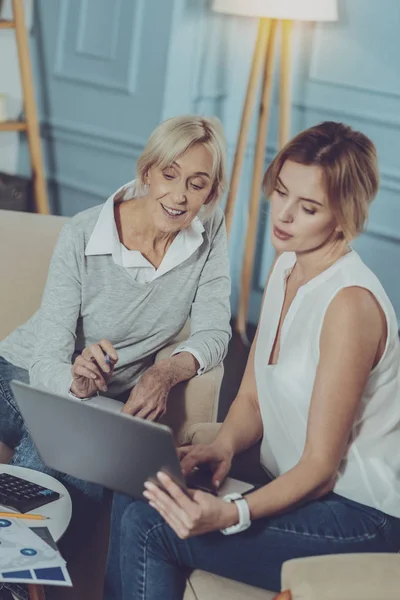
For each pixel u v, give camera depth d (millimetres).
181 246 2186
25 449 2064
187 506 1521
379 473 1664
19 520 1640
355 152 1589
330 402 1579
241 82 4148
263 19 3715
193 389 2109
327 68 3822
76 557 1988
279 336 1779
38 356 2076
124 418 1501
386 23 3611
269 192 1672
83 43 4102
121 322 2174
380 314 1604
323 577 1432
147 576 1619
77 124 4211
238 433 1849
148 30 3844
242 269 4047
